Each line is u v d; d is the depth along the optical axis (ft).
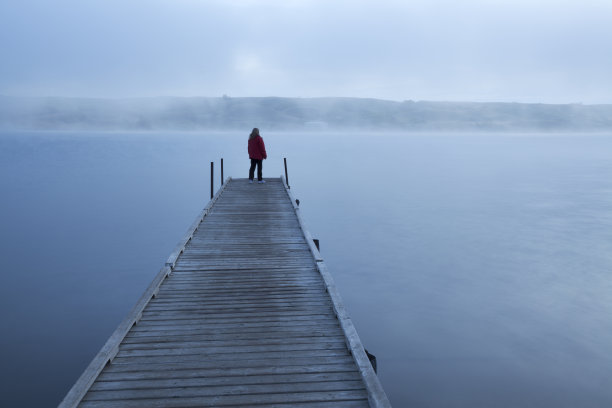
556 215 94.12
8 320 40.34
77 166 201.46
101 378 12.92
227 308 18.30
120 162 221.66
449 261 59.98
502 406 26.94
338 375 13.21
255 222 34.32
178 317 17.39
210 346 14.99
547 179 158.81
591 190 131.34
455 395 28.30
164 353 14.47
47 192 125.70
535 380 30.17
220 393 12.25
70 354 33.99
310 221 88.17
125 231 79.61
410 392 28.68
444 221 87.92
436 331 38.34
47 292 47.80
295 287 20.79
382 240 72.02
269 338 15.62
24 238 73.56
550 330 38.37
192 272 22.97
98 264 58.85
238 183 54.03
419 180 156.46
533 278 53.01
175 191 128.57
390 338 37.09
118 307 43.83
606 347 35.06
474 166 208.64
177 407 11.62
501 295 47.19
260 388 12.51
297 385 12.69
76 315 41.63
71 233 77.46
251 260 25.00
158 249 67.15
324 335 15.85
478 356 33.71
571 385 29.40
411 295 47.29
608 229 79.82
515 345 35.58
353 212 98.27
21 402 27.22
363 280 52.21
